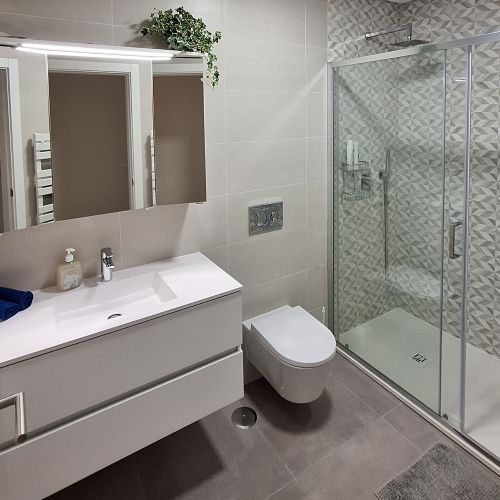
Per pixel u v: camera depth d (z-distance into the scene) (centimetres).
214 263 198
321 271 260
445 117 194
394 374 235
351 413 214
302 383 189
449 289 200
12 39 129
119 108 157
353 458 186
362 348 261
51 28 146
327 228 254
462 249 190
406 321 236
